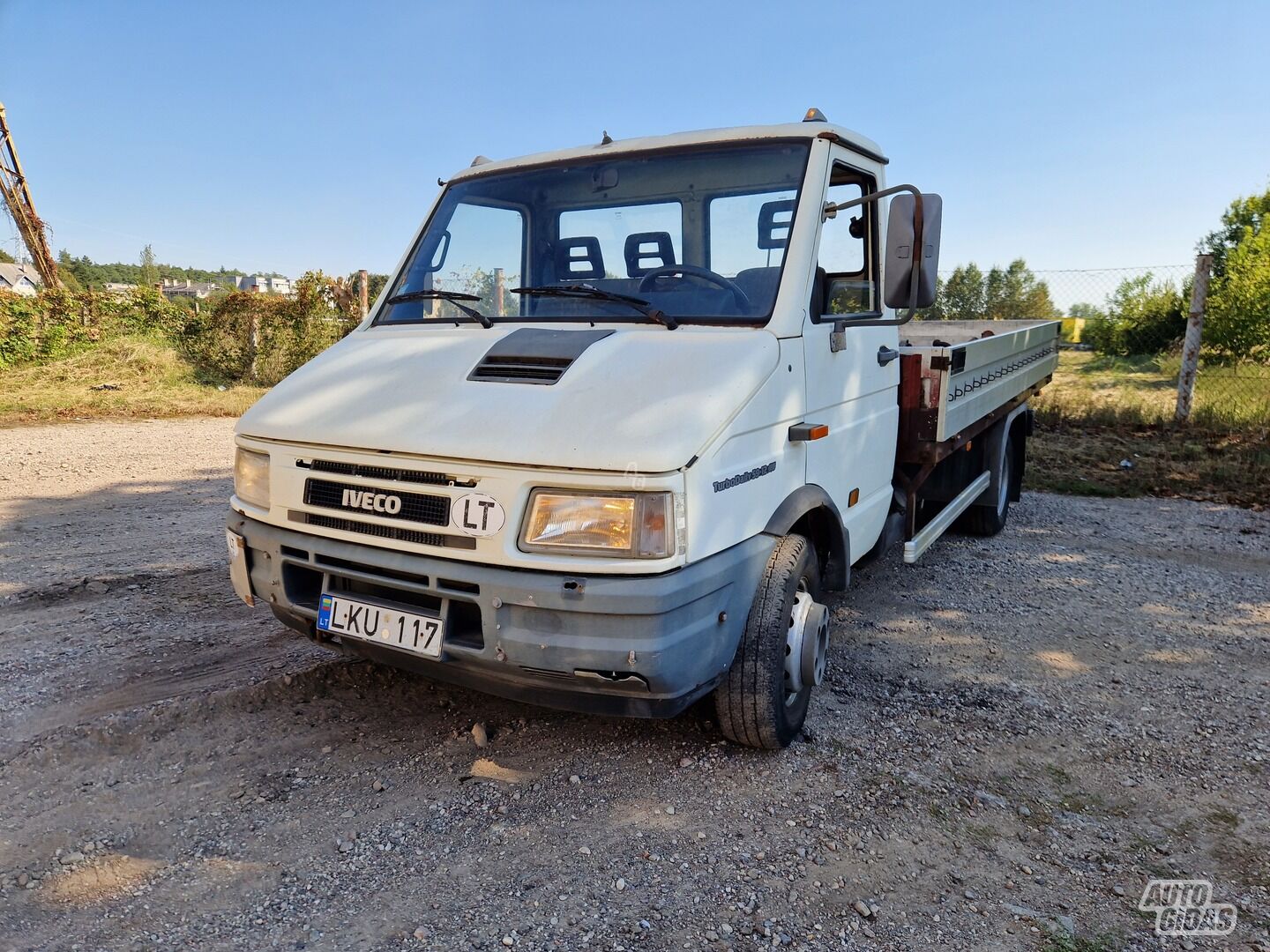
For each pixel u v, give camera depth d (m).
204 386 16.73
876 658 4.85
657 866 2.99
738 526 3.28
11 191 26.88
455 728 3.90
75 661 4.41
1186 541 7.50
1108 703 4.34
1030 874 3.01
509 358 3.44
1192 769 3.72
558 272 4.24
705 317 3.67
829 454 4.05
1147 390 15.83
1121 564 6.78
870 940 2.67
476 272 4.29
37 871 2.86
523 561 2.93
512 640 2.96
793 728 3.78
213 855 2.98
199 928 2.63
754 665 3.49
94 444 11.28
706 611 3.10
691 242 3.97
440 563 3.06
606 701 3.07
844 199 4.18
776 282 3.71
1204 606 5.83
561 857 3.03
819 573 4.05
